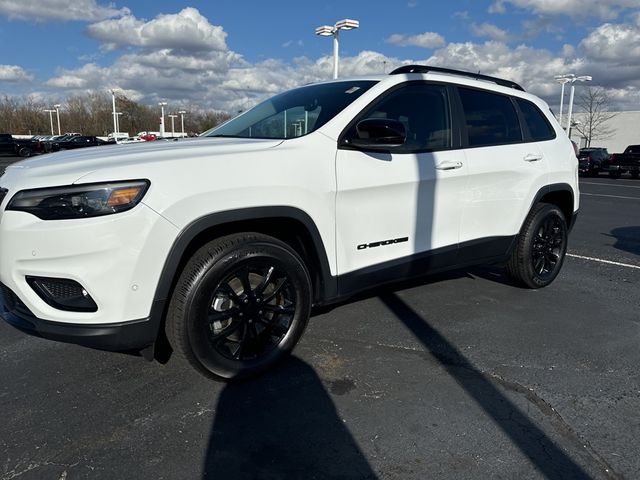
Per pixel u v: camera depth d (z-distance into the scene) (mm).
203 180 2475
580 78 35781
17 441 2328
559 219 4531
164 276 2402
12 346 3367
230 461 2191
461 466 2158
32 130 77938
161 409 2590
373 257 3236
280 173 2719
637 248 6805
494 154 3883
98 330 2346
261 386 2812
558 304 4238
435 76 3664
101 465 2166
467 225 3773
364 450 2264
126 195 2285
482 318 3875
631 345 3414
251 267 2723
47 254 2275
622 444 2318
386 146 2838
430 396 2719
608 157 26531
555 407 2623
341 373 2967
